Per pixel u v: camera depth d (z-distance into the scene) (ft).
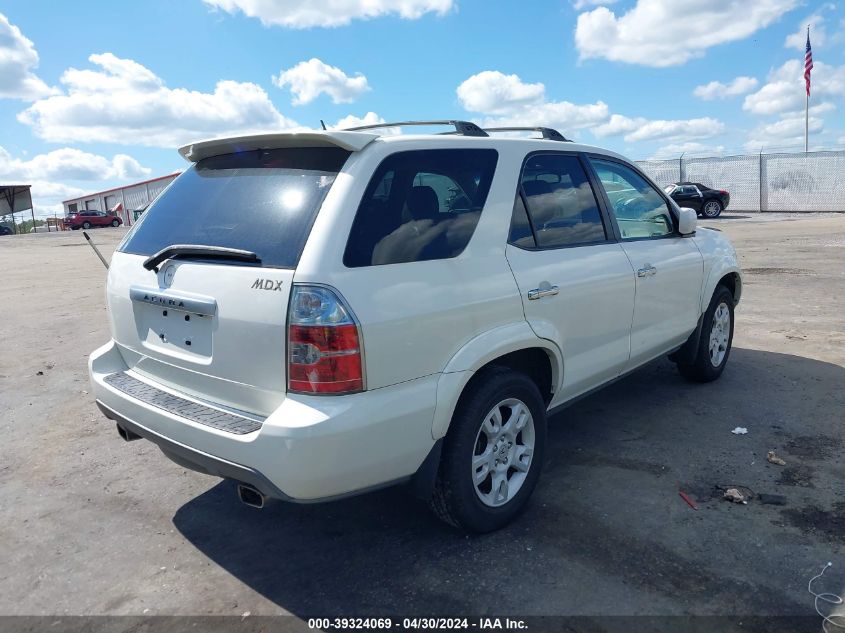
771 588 9.17
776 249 49.01
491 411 10.41
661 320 14.88
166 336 10.38
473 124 11.64
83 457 14.53
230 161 10.93
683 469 12.88
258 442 8.42
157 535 11.21
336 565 10.14
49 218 196.54
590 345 12.62
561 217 12.30
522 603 9.05
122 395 10.57
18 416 17.31
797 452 13.47
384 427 8.79
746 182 108.88
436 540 10.69
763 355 20.36
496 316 10.33
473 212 10.52
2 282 47.55
